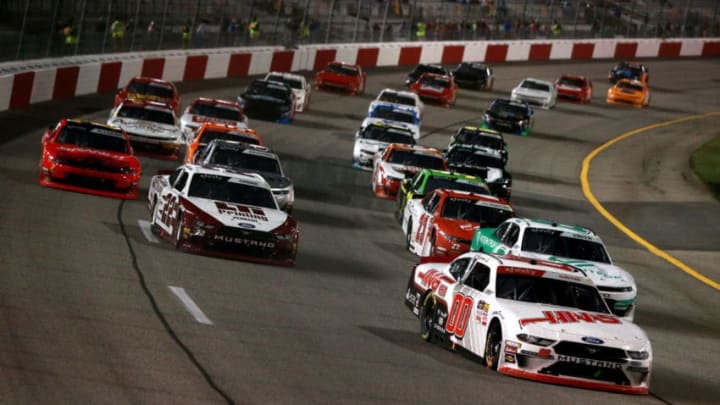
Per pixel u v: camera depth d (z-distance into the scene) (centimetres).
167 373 2253
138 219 4569
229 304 3162
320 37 14188
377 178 6619
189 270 3609
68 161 5019
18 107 7925
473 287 2906
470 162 6956
